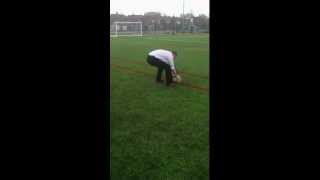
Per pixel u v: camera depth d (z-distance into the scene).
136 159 3.71
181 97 6.75
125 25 39.91
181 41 23.58
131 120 5.19
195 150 3.98
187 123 5.04
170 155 3.82
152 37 30.70
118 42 23.69
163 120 5.20
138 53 16.12
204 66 11.36
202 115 5.45
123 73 9.95
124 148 4.04
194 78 8.93
